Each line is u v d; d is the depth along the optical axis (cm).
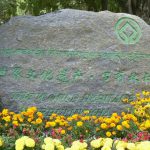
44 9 1712
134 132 655
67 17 841
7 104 800
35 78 814
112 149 429
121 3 1706
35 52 822
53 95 809
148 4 1689
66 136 630
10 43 823
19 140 454
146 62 848
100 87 823
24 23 833
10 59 818
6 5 1330
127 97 827
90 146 484
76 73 821
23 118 716
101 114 811
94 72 826
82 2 1761
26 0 1673
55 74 817
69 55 826
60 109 805
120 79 832
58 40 829
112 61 835
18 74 813
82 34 835
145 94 814
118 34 847
